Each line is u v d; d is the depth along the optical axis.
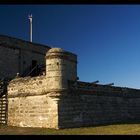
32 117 23.34
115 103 27.52
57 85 21.62
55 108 21.67
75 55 29.00
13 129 21.64
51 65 22.05
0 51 29.98
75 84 23.11
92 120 24.38
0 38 30.11
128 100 29.48
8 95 25.61
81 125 23.17
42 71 32.03
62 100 21.91
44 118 22.45
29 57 32.91
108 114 26.34
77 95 23.23
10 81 25.78
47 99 22.36
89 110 24.23
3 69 30.03
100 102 25.64
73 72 28.33
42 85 22.75
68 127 22.05
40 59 34.22
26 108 23.88
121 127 21.77
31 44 33.38
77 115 23.00
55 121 21.55
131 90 30.16
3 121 25.66
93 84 25.08
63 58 22.11
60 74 21.83
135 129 20.20
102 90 26.03
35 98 23.30
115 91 27.73
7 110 25.50
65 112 22.05
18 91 24.77
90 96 24.58
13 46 31.33
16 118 24.59
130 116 29.44
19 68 31.70
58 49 22.09
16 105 24.77
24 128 22.25
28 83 23.98
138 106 30.95
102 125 23.84
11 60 30.97
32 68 33.16
